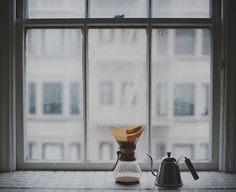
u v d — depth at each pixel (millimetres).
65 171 2055
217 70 2039
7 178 1904
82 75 2047
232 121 1997
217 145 2062
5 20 1989
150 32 2039
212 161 2064
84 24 2037
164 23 2035
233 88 1988
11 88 2016
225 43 1982
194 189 1725
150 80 2039
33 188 1736
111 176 1953
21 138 2072
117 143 1970
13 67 2020
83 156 2072
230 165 2016
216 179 1886
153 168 2041
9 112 2016
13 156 2047
